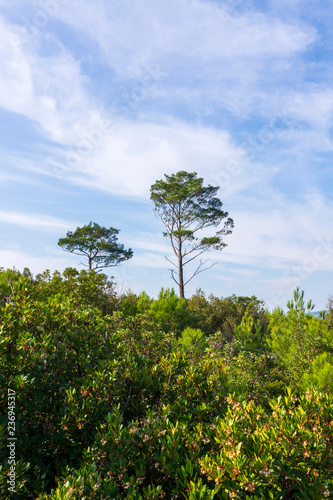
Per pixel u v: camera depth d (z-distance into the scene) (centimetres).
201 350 702
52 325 402
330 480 200
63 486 199
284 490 209
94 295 753
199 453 241
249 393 525
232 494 199
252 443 227
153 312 1055
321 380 571
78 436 291
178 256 2536
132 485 213
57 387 339
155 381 354
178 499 215
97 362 376
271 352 820
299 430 217
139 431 254
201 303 1648
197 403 328
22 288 388
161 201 2606
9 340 324
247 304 1552
